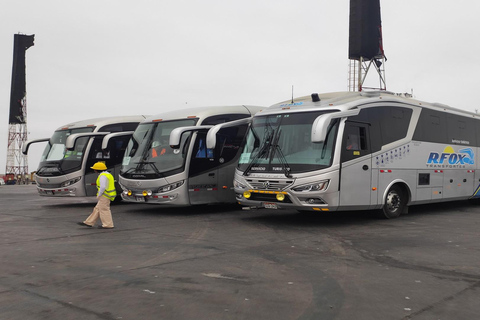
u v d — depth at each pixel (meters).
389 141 12.49
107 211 11.28
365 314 4.87
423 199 13.71
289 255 7.89
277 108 12.28
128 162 14.79
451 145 15.09
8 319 4.66
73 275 6.46
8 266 7.04
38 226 11.66
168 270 6.77
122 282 6.08
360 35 41.28
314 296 5.50
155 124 14.99
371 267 7.01
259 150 11.78
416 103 13.74
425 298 5.43
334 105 11.28
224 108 15.36
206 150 14.47
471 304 5.20
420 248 8.55
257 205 11.55
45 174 17.23
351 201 11.20
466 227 11.30
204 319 4.69
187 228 11.20
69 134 18.03
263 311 4.95
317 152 10.93
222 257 7.70
